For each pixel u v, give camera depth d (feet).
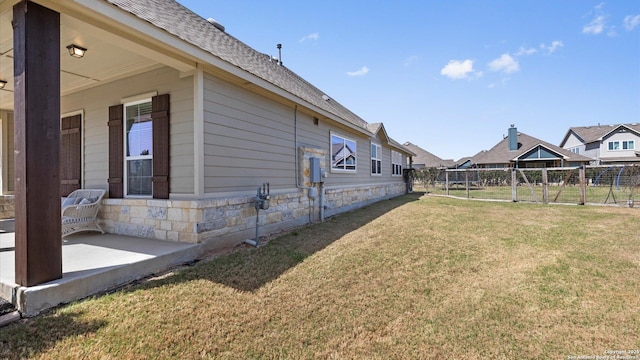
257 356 6.75
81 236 15.56
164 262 11.85
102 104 17.75
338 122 28.99
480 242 17.02
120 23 9.96
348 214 28.89
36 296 8.03
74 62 15.03
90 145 18.25
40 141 8.54
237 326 7.88
